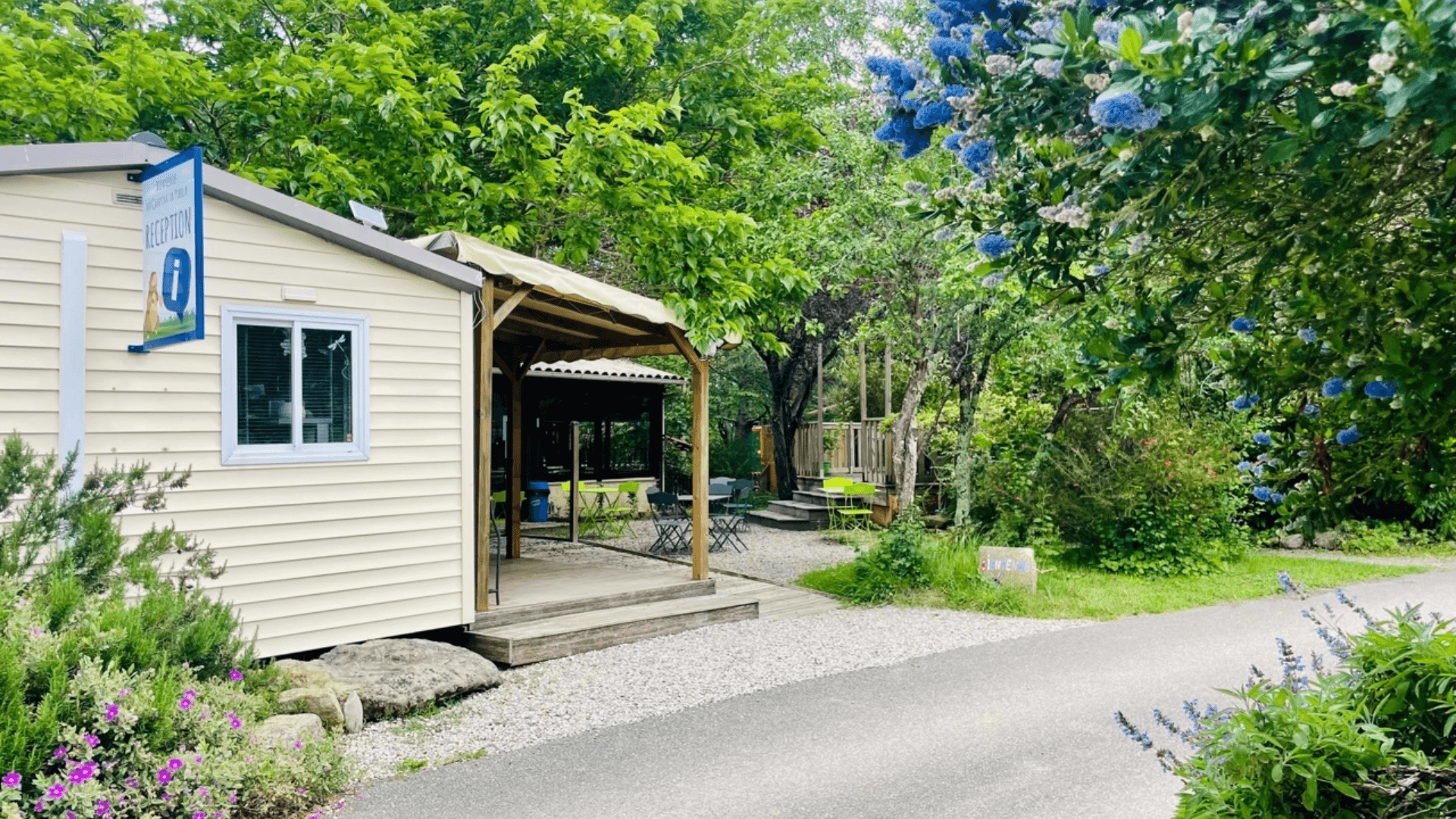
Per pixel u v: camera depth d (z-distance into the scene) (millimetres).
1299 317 2760
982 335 12141
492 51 12477
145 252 6184
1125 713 6438
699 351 10039
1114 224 2443
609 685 7199
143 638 4566
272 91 10188
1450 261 2578
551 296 9188
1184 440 12258
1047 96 2361
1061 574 11820
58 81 9352
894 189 11172
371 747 5836
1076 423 13164
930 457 17109
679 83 13516
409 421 7812
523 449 18625
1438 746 2793
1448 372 2523
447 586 7973
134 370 6508
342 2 10867
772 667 7711
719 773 5379
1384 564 13273
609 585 9766
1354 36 1987
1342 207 2564
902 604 10375
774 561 13945
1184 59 1938
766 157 13672
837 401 24969
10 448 4797
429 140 11062
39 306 6160
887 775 5320
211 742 4609
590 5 12078
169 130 11125
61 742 4020
